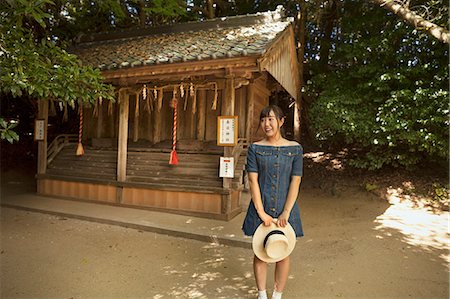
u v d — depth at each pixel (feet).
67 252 13.23
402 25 22.80
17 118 39.60
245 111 22.82
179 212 19.40
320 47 34.30
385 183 24.75
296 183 8.30
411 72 22.00
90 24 34.30
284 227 8.05
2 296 9.34
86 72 9.95
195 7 33.71
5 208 21.33
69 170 24.06
